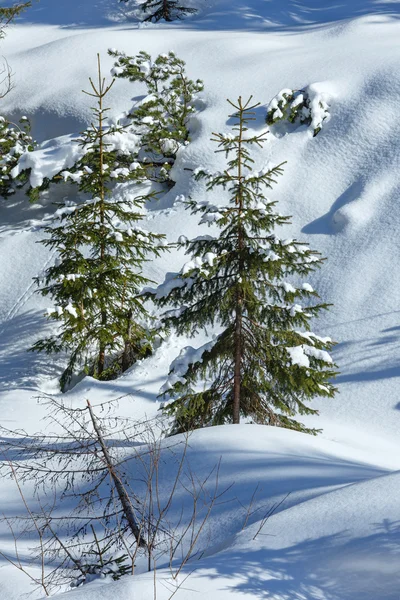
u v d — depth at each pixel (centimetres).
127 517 619
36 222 2655
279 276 1380
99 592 475
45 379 1973
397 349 1844
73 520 778
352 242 2208
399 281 2036
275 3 4134
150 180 2662
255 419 1396
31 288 2309
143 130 2681
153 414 1705
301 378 1334
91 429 1516
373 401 1714
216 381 1407
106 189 1997
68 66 3406
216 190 2483
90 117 3033
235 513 700
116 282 1900
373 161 2445
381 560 486
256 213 1383
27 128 3067
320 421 1666
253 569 492
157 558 620
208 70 3088
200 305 1397
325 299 2067
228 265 1379
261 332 1371
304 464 896
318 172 2488
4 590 562
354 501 574
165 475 891
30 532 775
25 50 3728
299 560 502
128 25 4181
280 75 2895
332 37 3281
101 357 1936
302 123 2664
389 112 2584
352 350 1889
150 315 2089
